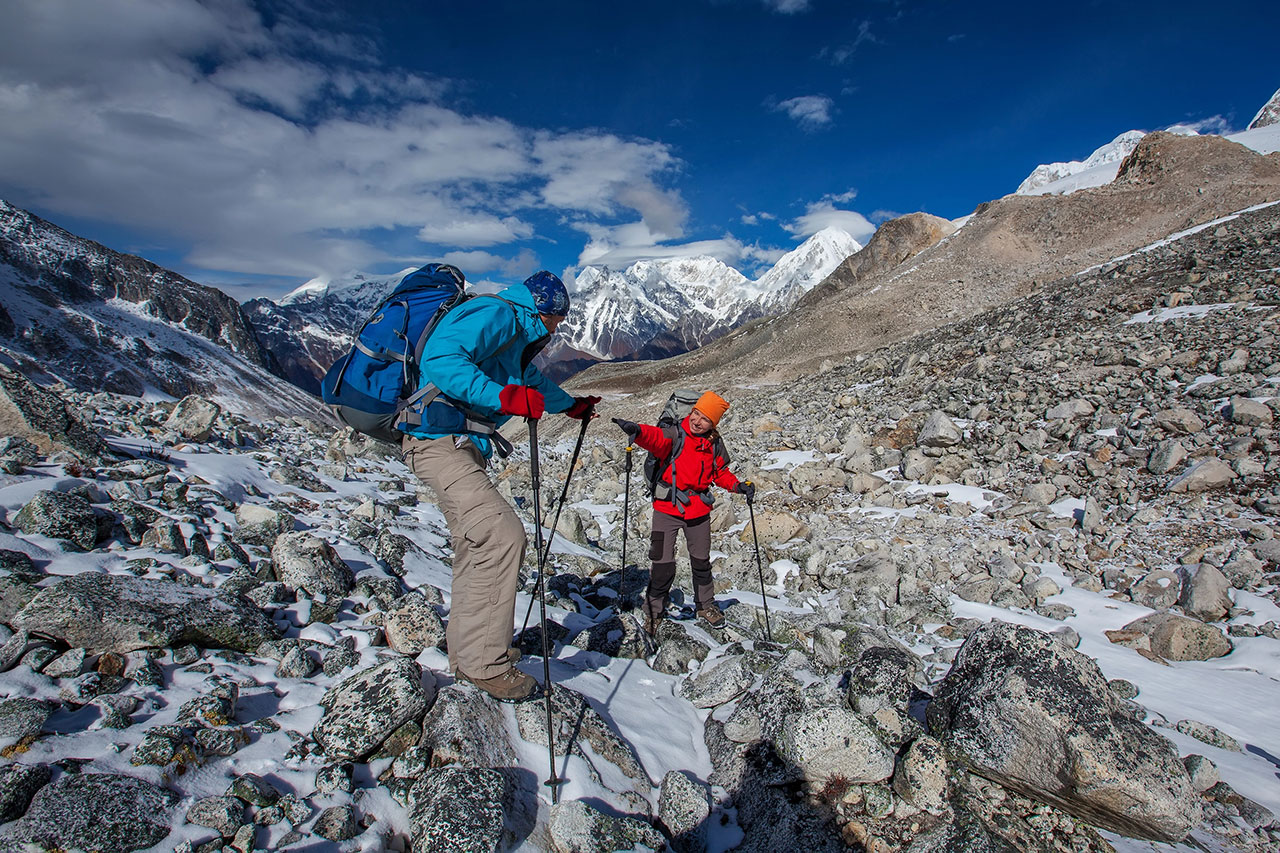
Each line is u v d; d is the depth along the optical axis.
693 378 57.34
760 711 3.93
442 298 3.26
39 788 2.32
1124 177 57.91
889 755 3.44
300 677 3.47
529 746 3.32
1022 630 3.55
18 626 3.00
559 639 5.00
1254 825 3.32
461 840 2.57
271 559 4.49
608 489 12.64
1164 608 6.55
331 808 2.63
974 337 21.94
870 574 7.23
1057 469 10.16
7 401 5.20
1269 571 6.73
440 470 3.27
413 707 3.07
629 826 2.97
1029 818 3.22
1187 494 8.59
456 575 3.59
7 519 4.00
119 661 3.04
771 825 3.42
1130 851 3.07
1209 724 4.59
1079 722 3.11
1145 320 15.77
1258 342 11.98
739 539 9.38
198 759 2.67
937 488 10.62
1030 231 56.62
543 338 3.48
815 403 19.50
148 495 5.09
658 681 4.68
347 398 3.18
